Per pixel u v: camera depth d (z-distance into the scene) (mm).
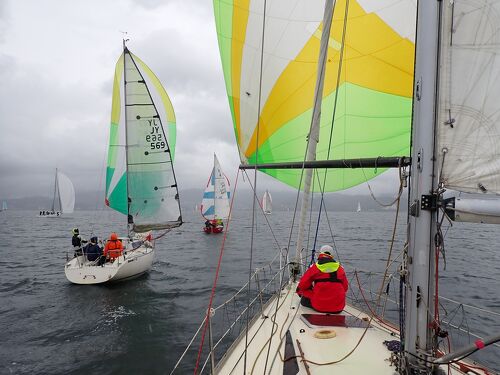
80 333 8023
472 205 1817
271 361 3107
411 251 1960
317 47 4621
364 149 4641
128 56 14109
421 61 1887
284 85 4820
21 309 9922
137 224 14398
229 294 10828
